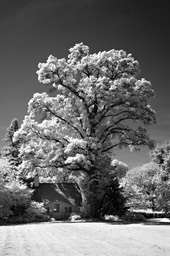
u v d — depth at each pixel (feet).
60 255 40.47
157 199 136.36
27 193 138.10
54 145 134.10
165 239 58.75
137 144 136.77
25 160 131.03
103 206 138.21
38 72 131.13
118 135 140.77
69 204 164.76
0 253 41.70
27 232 74.02
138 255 40.63
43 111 137.80
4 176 150.51
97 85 123.95
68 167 132.77
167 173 144.05
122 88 124.57
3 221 125.18
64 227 89.40
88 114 135.95
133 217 139.44
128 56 136.67
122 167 124.16
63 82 132.77
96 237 62.08
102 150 135.23
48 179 187.93
